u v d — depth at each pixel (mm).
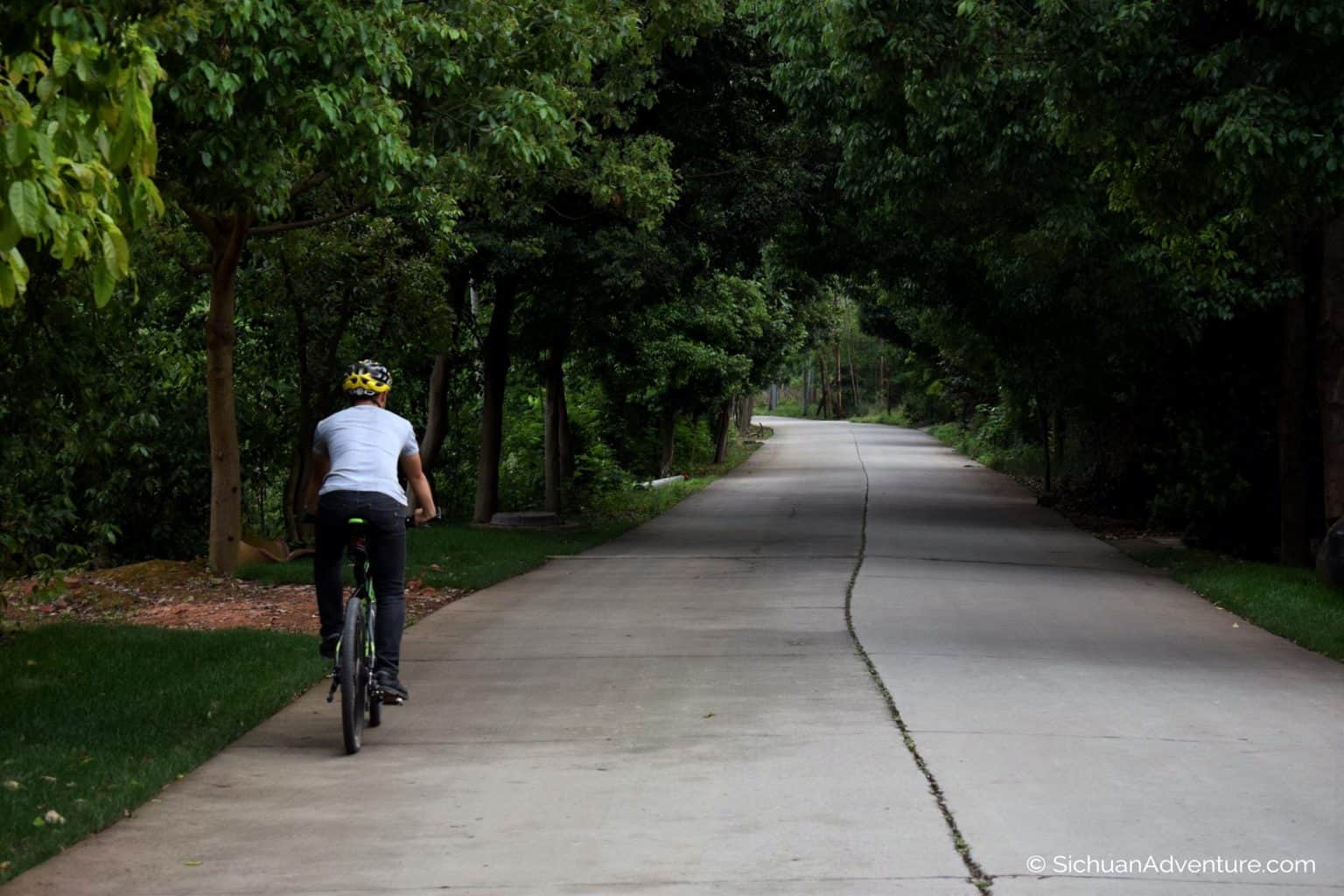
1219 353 48531
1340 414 37594
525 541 46750
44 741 16672
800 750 16375
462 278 51156
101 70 10812
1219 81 24922
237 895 11352
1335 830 13086
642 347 71188
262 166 24578
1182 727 17828
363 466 17547
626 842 12727
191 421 45781
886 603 30875
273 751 16750
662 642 25125
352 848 12656
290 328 45250
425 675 22016
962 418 139000
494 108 28500
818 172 49906
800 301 67250
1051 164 36375
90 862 12281
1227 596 33094
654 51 38594
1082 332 53344
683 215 50500
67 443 25375
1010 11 27094
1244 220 33250
